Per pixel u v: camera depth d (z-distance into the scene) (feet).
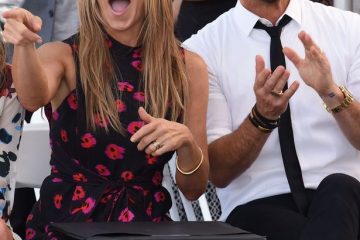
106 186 40.63
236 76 47.93
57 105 41.39
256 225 43.86
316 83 43.70
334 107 44.57
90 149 40.88
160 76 42.11
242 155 45.57
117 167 40.96
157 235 33.32
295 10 48.42
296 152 46.73
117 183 40.93
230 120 47.75
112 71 41.88
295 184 45.96
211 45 48.67
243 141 45.14
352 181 40.81
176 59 43.04
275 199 46.44
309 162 46.83
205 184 42.78
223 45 48.47
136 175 41.14
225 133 46.98
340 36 48.24
